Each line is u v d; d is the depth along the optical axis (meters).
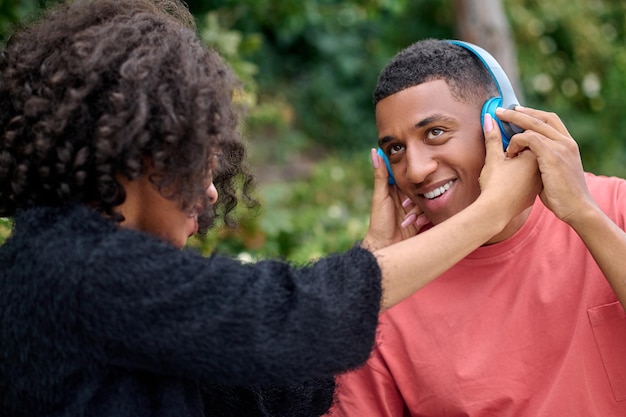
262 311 1.03
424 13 6.27
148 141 1.05
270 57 6.27
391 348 1.47
